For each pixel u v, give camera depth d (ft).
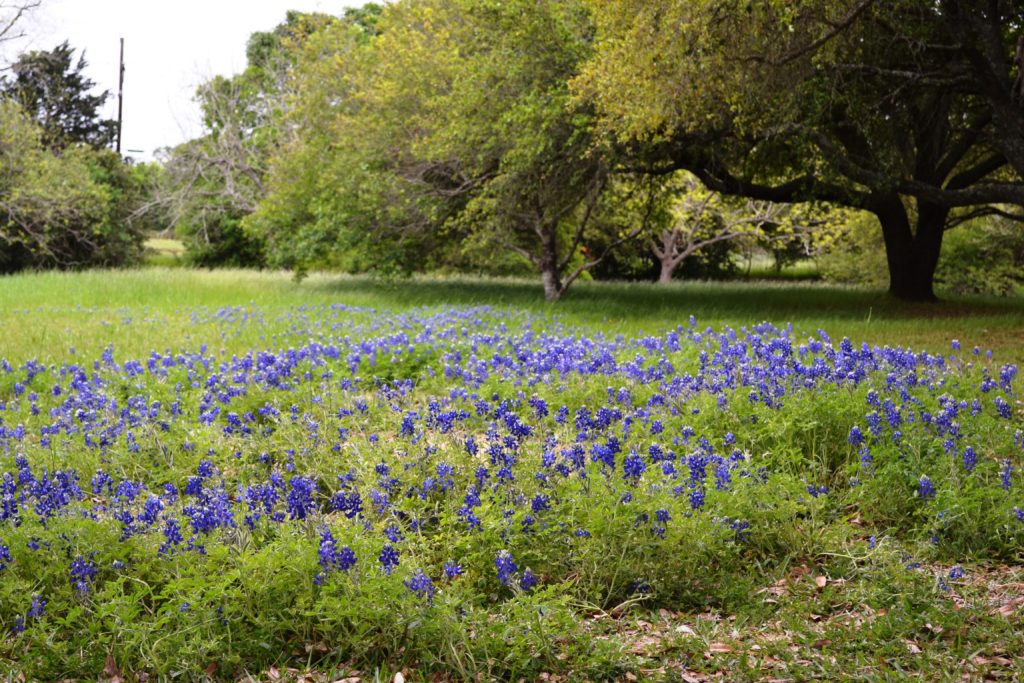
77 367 39.01
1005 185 62.90
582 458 22.75
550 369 36.94
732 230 144.15
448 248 97.45
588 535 19.75
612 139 72.13
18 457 24.11
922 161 81.05
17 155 119.14
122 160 163.73
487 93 76.64
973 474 23.90
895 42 63.72
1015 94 56.95
